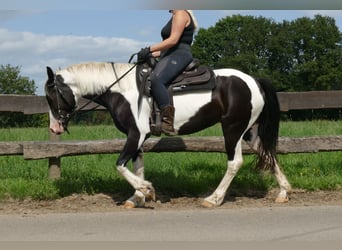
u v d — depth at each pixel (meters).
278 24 68.94
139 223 5.02
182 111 5.65
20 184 6.25
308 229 4.77
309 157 8.17
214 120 5.82
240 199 6.23
